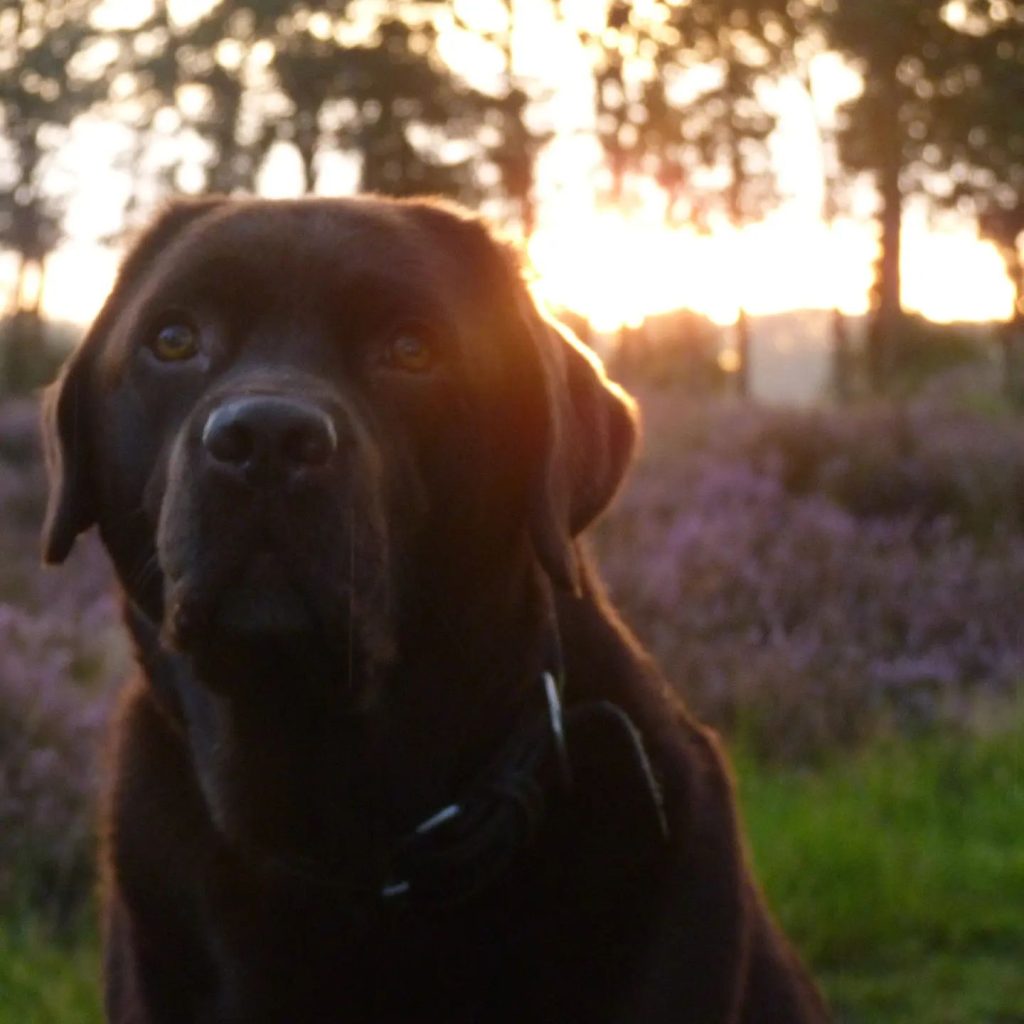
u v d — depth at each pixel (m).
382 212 3.01
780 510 9.57
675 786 3.07
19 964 4.99
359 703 2.80
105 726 6.23
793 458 10.90
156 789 3.10
